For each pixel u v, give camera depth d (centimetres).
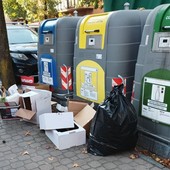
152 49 340
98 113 345
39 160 350
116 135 340
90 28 433
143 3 597
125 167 327
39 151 372
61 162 343
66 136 372
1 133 438
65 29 513
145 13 424
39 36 569
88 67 446
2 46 618
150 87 346
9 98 492
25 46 782
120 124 333
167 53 322
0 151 377
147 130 360
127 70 413
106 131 339
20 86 697
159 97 336
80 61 462
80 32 454
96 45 424
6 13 2034
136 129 351
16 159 355
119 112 335
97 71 430
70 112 403
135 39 410
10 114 491
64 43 516
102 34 411
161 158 340
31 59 735
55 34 519
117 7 624
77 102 436
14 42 838
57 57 525
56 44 521
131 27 402
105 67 416
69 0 1611
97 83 434
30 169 330
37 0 1625
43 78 583
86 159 347
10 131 444
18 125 468
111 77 412
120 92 348
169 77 321
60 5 1777
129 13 406
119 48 402
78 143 382
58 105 502
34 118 466
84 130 381
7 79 631
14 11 1942
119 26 396
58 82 537
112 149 349
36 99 455
